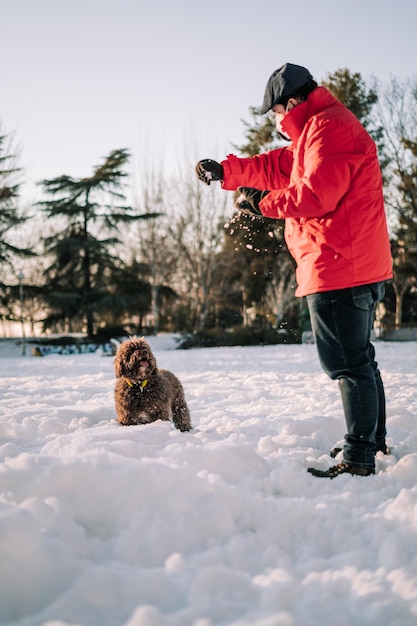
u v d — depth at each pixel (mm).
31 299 37156
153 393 4621
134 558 2107
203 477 2717
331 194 2990
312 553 2158
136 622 1598
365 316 3182
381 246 3191
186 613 1683
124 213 36719
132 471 2562
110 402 6465
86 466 2551
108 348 28641
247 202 3309
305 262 3262
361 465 3076
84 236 36219
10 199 34594
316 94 3219
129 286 37531
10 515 2031
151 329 40188
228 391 7613
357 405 3127
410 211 30094
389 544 2096
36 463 2664
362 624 1644
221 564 2035
